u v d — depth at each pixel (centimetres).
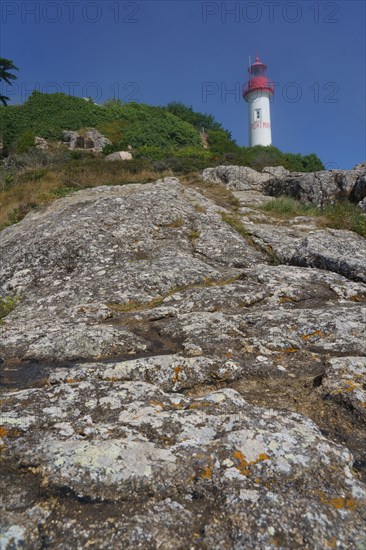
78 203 1273
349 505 233
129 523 214
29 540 204
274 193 1955
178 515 221
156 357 407
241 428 285
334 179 1719
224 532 212
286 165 2980
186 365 393
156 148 3559
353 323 491
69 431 281
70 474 242
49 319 605
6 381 401
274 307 601
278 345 450
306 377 394
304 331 488
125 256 878
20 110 4059
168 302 653
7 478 244
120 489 235
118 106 4288
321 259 839
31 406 314
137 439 271
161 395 337
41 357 455
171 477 244
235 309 593
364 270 762
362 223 1223
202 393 369
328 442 280
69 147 3541
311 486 242
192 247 959
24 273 846
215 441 272
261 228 1129
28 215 1409
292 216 1429
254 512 222
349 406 339
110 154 3053
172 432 281
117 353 460
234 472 248
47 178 2017
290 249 945
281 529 213
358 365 390
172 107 4975
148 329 538
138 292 696
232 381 388
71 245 910
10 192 1794
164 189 1427
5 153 3488
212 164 2659
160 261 820
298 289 661
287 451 265
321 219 1334
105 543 203
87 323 573
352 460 270
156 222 1080
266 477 246
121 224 1023
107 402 321
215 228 1066
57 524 214
